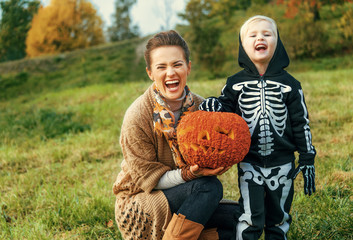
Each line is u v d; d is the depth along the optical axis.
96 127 7.00
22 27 25.62
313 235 2.53
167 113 2.24
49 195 3.62
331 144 4.42
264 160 2.23
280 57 2.30
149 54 2.25
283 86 2.22
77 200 3.38
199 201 2.13
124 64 24.55
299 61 19.17
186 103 2.33
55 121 7.52
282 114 2.22
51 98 11.84
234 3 29.48
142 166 2.24
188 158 2.06
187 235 2.10
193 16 27.53
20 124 7.72
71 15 35.56
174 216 2.13
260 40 2.24
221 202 2.47
